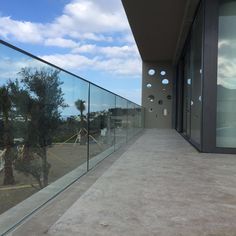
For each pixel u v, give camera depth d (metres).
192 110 12.83
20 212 3.83
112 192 5.07
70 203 4.48
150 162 7.96
